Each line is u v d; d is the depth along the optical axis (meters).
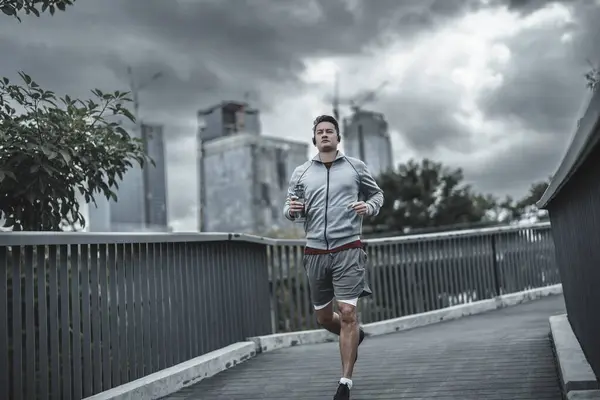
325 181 3.88
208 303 5.09
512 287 9.29
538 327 5.84
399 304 7.69
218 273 5.30
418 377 4.12
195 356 4.81
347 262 3.80
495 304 8.79
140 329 4.23
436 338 5.84
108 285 3.96
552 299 9.27
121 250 4.11
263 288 6.12
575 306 3.94
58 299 3.56
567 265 4.13
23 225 4.45
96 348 3.80
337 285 3.83
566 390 3.04
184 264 4.82
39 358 3.39
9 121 4.30
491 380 3.87
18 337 3.27
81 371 3.67
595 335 3.01
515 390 3.61
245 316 5.69
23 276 3.44
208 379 4.62
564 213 3.85
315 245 3.87
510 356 4.46
